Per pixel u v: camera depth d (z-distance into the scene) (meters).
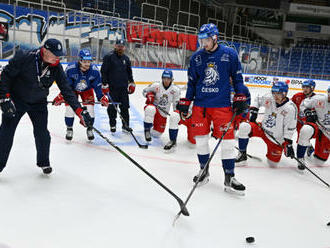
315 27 24.86
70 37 12.61
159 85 4.78
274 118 3.83
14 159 3.60
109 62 4.94
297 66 20.28
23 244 2.07
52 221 2.38
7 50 11.34
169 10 19.64
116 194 2.92
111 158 3.93
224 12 23.33
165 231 2.35
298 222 2.63
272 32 25.16
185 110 3.29
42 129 3.10
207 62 3.11
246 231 2.43
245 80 17.39
